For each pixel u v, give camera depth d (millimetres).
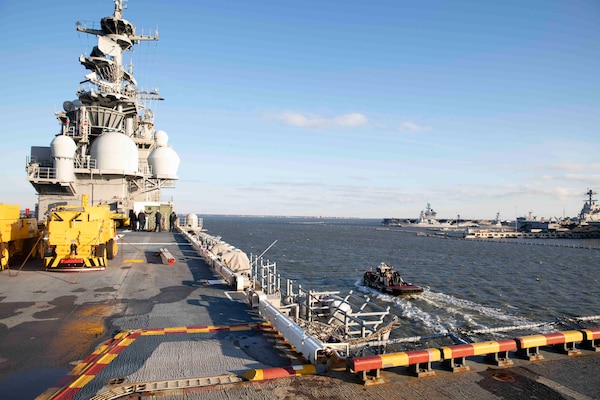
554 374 6074
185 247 22000
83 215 14422
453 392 5395
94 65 29859
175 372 5855
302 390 5340
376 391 5371
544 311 26078
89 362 6250
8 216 14656
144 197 33719
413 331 20938
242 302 10383
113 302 10156
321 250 67562
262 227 183625
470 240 109188
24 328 7988
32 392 5199
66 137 25891
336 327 8961
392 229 183625
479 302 28469
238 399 5051
